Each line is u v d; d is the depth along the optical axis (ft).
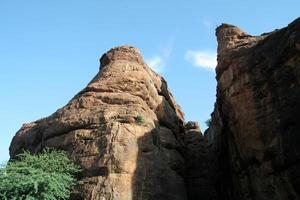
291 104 74.08
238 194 91.76
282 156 73.56
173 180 91.81
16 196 74.08
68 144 88.84
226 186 104.53
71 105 96.84
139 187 82.64
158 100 107.86
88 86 99.30
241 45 98.02
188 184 119.85
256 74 85.56
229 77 93.56
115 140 84.89
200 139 132.77
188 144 130.00
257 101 83.25
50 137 93.50
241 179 88.79
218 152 116.47
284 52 78.23
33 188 75.15
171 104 120.06
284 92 76.69
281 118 75.61
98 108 93.15
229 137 97.45
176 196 90.17
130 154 84.53
